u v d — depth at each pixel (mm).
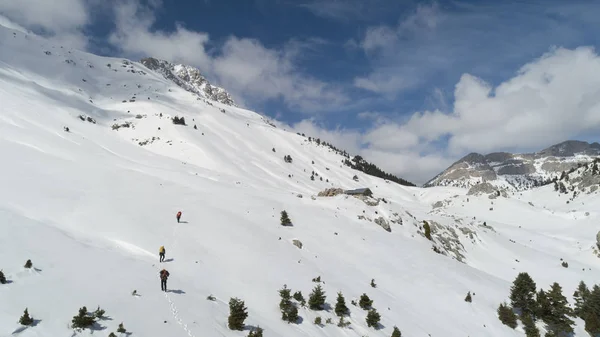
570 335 44750
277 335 24250
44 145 69188
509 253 84312
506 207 149250
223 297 28047
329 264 44281
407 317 36312
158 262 30812
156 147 150500
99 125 156750
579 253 94438
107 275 24953
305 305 31250
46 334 16828
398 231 70062
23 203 36188
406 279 46969
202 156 144750
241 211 55375
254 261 36969
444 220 92688
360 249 53094
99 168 60656
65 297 20562
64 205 38375
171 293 25078
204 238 39344
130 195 48562
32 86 168000
